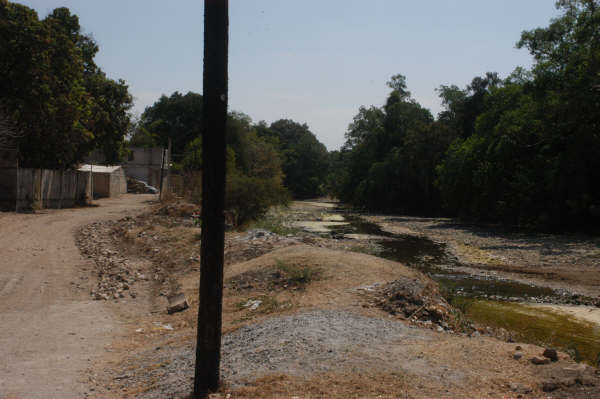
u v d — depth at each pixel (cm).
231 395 436
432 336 601
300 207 6656
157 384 522
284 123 12506
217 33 458
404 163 6009
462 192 4153
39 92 2594
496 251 2214
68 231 2019
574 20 2914
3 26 2462
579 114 2966
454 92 6256
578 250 2139
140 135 7950
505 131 3650
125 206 3438
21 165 3022
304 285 928
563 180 2988
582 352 764
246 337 643
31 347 702
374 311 735
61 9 3612
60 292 1094
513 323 966
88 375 581
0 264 1345
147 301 1036
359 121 7312
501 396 395
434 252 2186
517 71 4066
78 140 3164
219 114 460
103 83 3847
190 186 3170
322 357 509
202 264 465
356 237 2791
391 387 418
